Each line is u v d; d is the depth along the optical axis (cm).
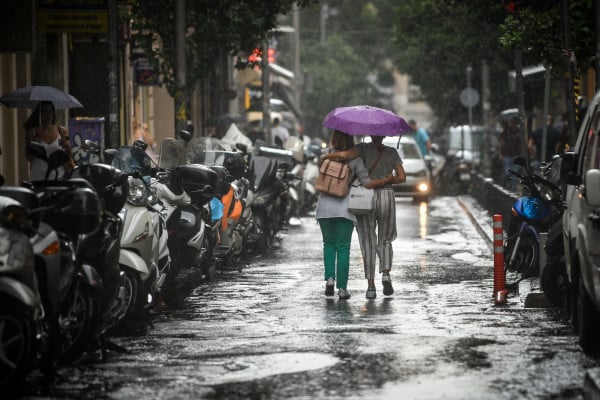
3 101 3678
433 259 4575
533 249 3569
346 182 3381
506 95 10731
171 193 3186
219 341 2662
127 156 3164
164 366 2369
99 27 4497
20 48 3994
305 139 9112
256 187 4684
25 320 2069
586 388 2061
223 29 5791
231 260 4238
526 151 6153
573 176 2577
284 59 17350
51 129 3306
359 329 2814
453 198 9712
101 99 6209
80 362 2420
